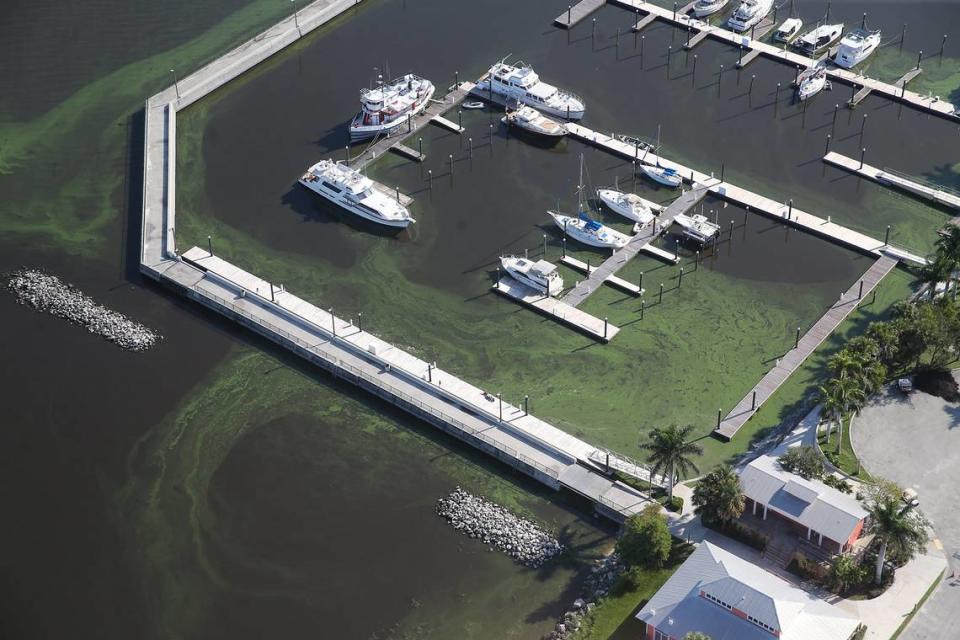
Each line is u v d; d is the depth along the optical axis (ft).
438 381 529.86
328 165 641.81
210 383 544.62
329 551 469.16
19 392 543.39
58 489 500.33
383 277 593.01
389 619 443.73
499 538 467.52
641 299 569.23
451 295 580.71
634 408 516.73
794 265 583.17
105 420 529.04
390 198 629.51
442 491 489.67
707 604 407.03
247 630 444.14
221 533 479.00
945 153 644.27
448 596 449.48
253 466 505.25
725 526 449.89
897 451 476.95
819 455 463.83
